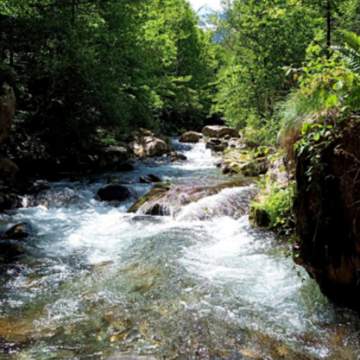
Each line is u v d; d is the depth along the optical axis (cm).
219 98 1925
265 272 565
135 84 1919
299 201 434
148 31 2219
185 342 396
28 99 1418
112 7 1616
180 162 1645
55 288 530
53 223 855
